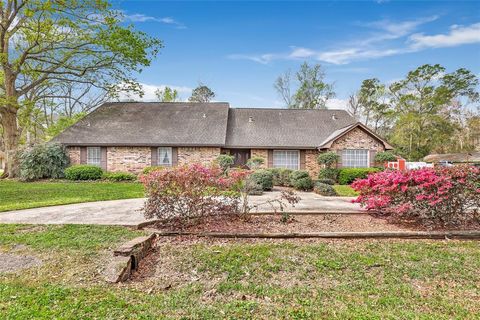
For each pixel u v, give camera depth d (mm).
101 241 5305
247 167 17609
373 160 17656
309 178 14148
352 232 5914
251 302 3395
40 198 10328
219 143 17562
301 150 18391
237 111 21969
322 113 21906
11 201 9680
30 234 5633
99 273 4098
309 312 3164
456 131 33188
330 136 18656
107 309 3105
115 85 19328
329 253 4980
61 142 17438
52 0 15586
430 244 5551
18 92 17766
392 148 17672
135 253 4375
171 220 6160
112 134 18125
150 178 6055
